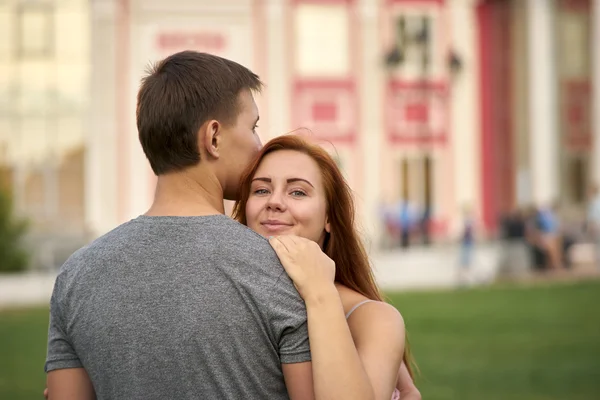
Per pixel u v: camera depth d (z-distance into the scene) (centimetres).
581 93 3806
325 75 3675
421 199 3719
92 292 255
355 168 3688
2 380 1088
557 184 3762
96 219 3522
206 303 246
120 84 3547
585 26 3806
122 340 248
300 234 297
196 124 267
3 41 3584
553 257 2650
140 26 3569
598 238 2769
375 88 3697
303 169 298
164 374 245
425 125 3719
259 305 247
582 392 982
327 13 3675
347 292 294
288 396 254
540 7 3694
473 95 3759
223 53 3619
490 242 2962
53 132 3588
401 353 270
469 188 3744
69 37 3609
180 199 270
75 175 3581
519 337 1395
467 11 3756
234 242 255
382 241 3244
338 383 242
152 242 257
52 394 265
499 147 3759
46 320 1734
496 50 3769
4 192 2845
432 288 2259
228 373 245
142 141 273
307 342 250
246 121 279
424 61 3130
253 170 297
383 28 3700
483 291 2142
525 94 3769
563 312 1700
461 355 1234
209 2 3600
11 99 3584
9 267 2733
